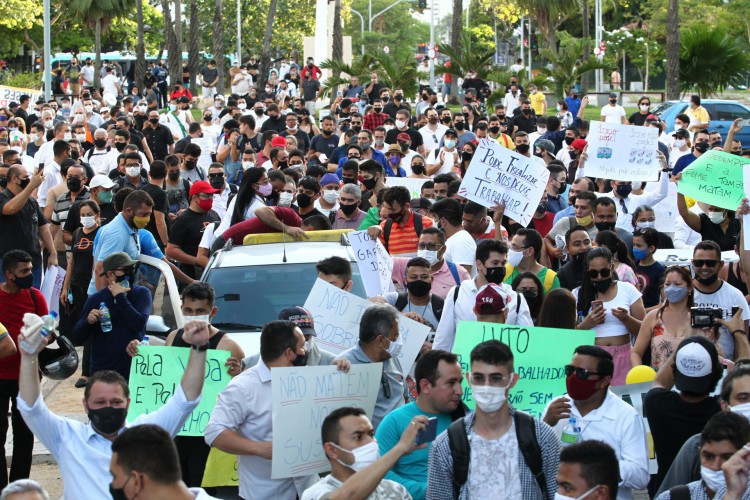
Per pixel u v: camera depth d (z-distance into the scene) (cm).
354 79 3272
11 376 857
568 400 623
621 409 629
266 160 1859
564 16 6272
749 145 3144
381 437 618
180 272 1164
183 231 1253
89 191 1398
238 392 668
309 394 638
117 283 922
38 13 6400
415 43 14612
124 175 1596
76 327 927
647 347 848
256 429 668
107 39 8038
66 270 1281
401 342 708
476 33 9356
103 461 595
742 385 598
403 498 553
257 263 969
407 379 822
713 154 1172
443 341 830
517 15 7806
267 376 670
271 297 930
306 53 5428
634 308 888
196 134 2111
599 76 5634
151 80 4841
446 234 1080
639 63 6619
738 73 4466
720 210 1231
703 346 634
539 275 965
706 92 4491
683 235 1295
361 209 1368
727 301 877
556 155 2044
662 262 1072
